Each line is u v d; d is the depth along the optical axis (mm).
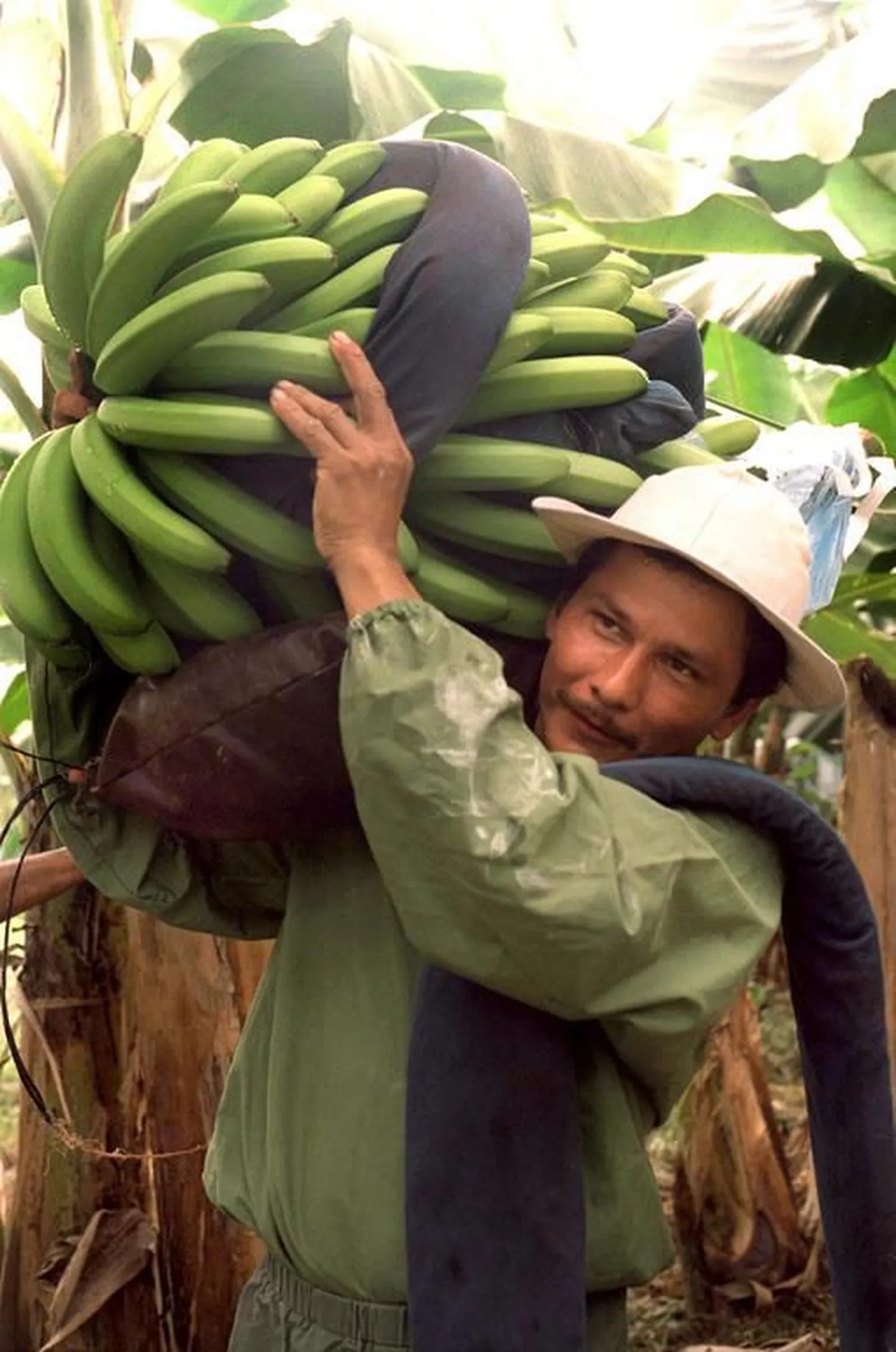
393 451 1417
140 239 1387
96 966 2814
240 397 1495
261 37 2500
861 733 2977
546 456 1521
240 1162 1695
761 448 1846
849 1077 1603
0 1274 3043
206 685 1505
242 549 1482
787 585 1512
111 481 1437
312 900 1654
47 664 1655
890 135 3152
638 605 1493
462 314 1435
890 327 3352
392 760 1334
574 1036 1505
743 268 3518
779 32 3631
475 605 1543
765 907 1491
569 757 1402
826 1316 3521
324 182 1527
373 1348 1545
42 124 2508
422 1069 1468
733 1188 3582
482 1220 1423
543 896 1322
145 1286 2830
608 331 1592
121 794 1560
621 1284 1539
